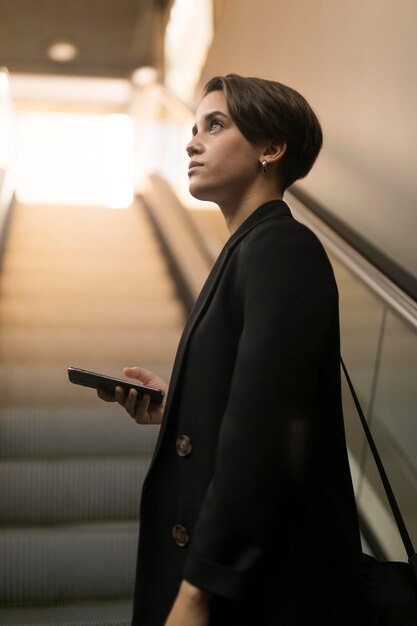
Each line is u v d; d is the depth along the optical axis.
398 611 1.32
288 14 4.93
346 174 3.71
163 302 5.82
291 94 1.38
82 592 2.66
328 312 1.17
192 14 8.41
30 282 6.21
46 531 2.74
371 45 3.52
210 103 1.41
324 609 1.19
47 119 13.83
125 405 1.59
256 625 1.16
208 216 5.91
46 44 11.82
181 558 1.23
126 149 13.90
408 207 2.99
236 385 1.11
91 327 5.33
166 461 1.29
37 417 3.55
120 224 8.16
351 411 3.05
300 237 1.21
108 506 3.11
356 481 2.90
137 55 12.26
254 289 1.17
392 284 2.63
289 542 1.17
